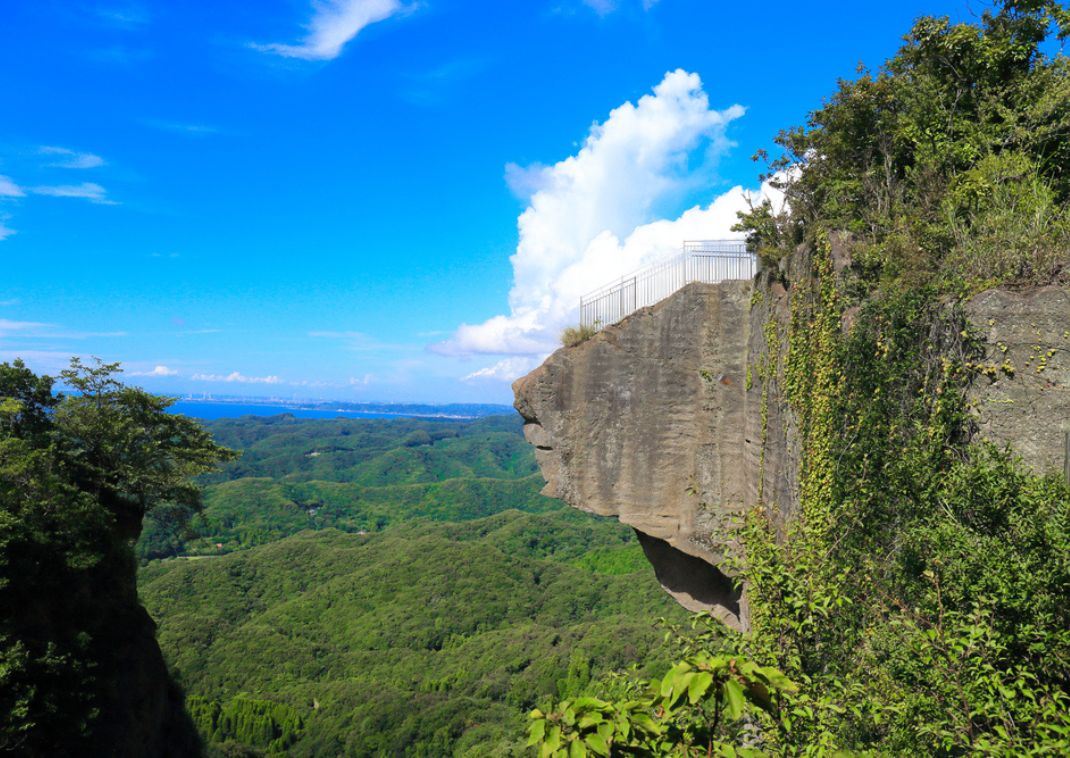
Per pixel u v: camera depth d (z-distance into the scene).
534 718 2.57
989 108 11.04
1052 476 5.30
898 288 7.58
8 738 16.95
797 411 10.38
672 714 2.91
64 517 20.70
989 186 9.18
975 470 5.52
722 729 4.26
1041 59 11.47
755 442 12.81
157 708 25.55
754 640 5.00
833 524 7.51
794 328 10.69
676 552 14.95
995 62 11.44
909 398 7.12
